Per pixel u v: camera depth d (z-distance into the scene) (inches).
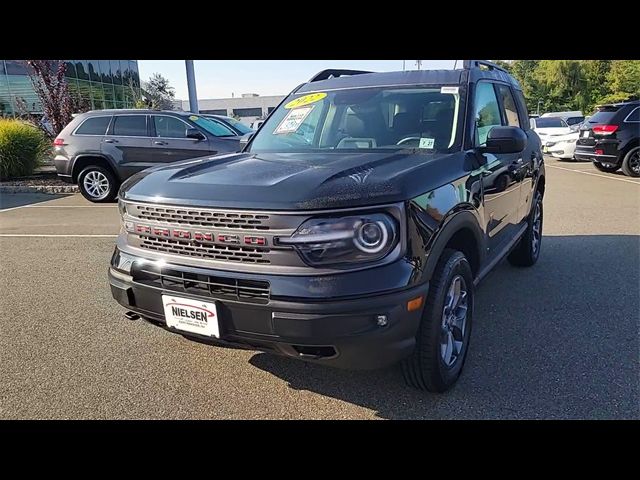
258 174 108.1
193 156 402.6
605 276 202.5
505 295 182.4
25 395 120.3
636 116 511.5
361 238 92.4
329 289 91.3
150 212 106.7
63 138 420.8
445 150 131.0
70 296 189.9
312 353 96.0
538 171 209.5
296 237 92.4
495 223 151.1
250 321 96.3
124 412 113.2
